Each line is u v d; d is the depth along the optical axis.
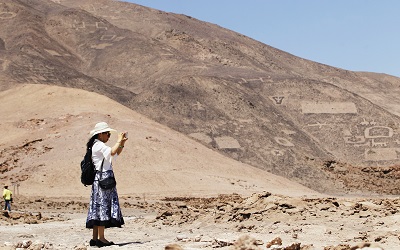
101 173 12.99
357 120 147.00
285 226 17.72
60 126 78.31
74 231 18.55
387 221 18.03
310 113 147.12
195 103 132.75
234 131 125.31
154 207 43.75
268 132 128.62
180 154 74.94
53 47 197.88
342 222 18.19
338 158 133.25
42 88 91.12
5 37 196.38
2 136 77.75
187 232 17.55
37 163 69.50
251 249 9.85
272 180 76.50
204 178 69.44
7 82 156.25
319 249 12.55
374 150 137.12
